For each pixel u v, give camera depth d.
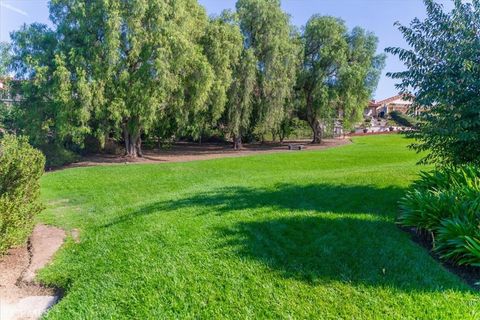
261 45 22.55
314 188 8.03
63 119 15.47
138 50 16.05
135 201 7.84
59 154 17.20
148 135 21.83
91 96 15.20
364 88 27.06
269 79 22.53
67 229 5.86
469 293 3.15
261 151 23.39
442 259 3.91
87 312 3.13
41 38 16.23
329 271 3.63
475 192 4.61
